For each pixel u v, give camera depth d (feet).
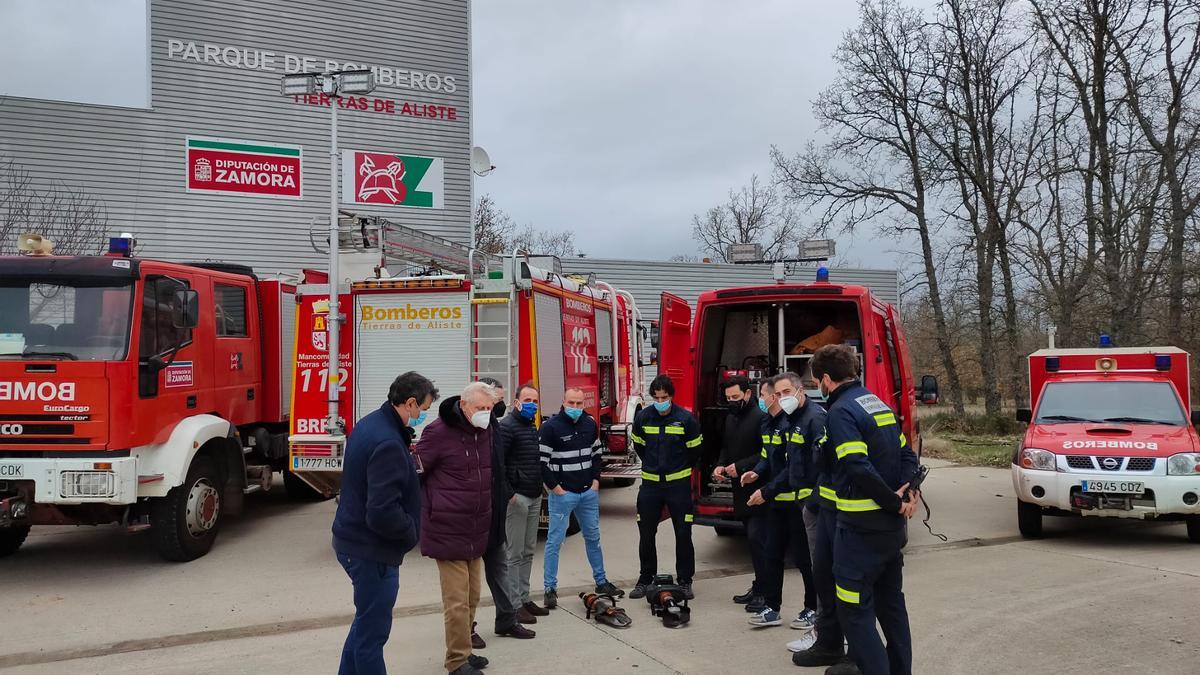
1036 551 26.30
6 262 22.74
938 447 54.90
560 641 17.24
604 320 35.76
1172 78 55.72
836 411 13.58
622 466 33.55
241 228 55.62
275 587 22.09
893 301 80.07
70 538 28.86
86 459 21.88
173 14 54.13
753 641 17.22
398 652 16.71
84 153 51.98
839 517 13.51
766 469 18.51
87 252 48.78
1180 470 25.80
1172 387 30.30
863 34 73.77
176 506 24.50
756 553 19.16
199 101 54.70
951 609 19.43
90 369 21.93
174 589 21.93
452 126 61.67
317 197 57.88
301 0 57.26
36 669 16.03
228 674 15.62
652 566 20.58
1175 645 16.60
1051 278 64.85
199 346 26.45
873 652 13.29
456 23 61.93
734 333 28.25
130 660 16.51
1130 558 24.95
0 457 22.00
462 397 15.24
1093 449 26.94
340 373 26.58
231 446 28.17
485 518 15.33
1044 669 15.30
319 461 26.30
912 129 74.54
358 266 27.17
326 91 29.19
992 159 69.26
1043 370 33.09
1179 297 54.44
